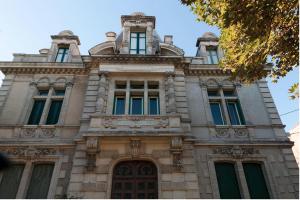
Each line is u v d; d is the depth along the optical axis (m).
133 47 16.88
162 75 15.28
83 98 15.17
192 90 15.80
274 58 10.77
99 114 12.94
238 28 10.50
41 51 18.00
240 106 15.15
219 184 12.40
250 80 11.32
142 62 15.48
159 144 12.52
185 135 12.28
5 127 13.67
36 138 13.31
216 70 16.44
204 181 12.15
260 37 9.99
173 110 13.48
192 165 12.01
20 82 15.84
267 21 9.72
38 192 11.95
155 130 12.38
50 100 15.23
